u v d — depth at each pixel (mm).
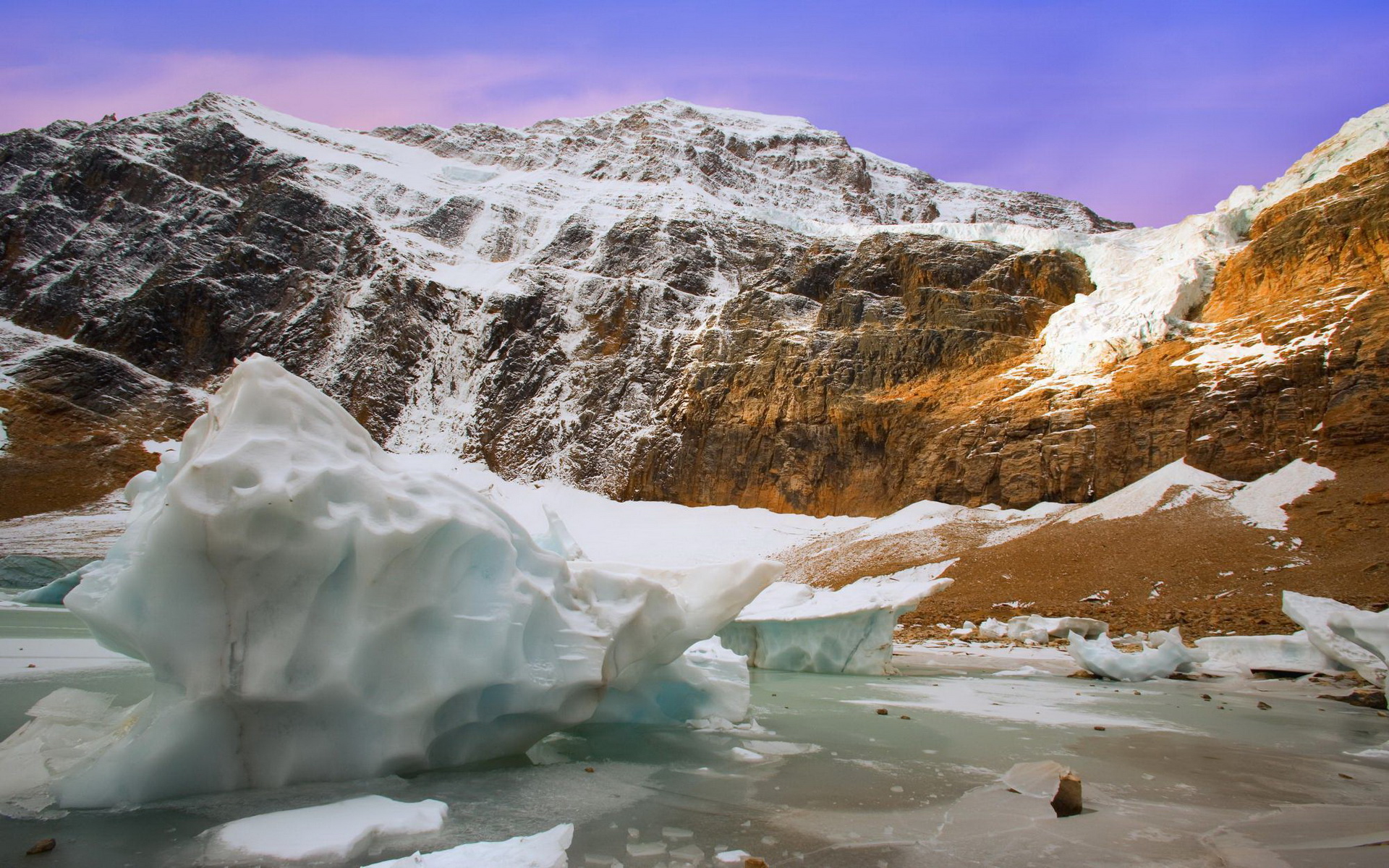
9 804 4977
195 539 4898
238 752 5258
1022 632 19906
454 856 4027
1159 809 5414
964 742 7695
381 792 5348
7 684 9461
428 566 5621
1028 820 5109
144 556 5023
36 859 4121
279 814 4684
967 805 5426
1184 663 13836
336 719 5453
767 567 7805
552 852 4129
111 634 5438
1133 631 19047
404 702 5551
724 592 7809
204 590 5070
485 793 5508
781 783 6004
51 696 8188
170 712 5078
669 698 8578
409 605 5500
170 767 5047
